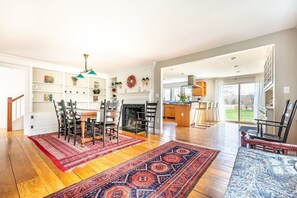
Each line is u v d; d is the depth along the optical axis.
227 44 3.12
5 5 1.81
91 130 3.62
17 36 2.71
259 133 2.51
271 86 2.98
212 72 6.22
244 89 6.94
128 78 5.63
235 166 1.10
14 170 2.06
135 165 2.23
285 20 2.20
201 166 2.20
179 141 3.57
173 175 1.94
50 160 2.39
